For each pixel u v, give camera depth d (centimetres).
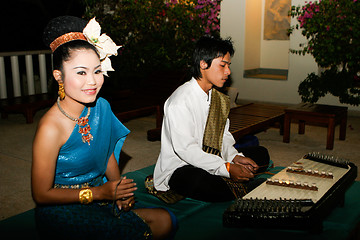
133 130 536
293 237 205
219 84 253
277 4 751
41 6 871
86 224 175
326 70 631
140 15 756
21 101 595
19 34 871
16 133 523
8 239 210
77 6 841
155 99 569
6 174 365
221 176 247
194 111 255
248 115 467
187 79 589
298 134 509
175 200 261
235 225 204
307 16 623
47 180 173
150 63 753
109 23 782
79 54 169
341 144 461
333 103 634
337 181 237
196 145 247
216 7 720
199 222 228
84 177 191
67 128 176
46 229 177
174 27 751
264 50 782
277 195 221
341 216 233
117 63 765
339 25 600
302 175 250
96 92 177
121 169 376
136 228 182
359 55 596
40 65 715
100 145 189
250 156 292
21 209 286
